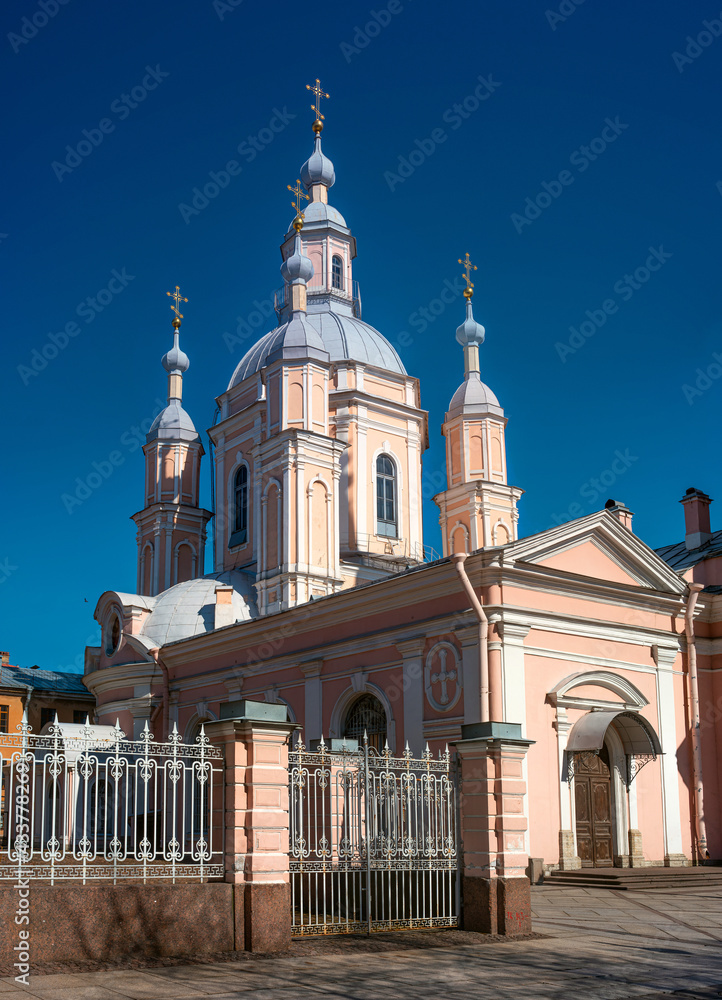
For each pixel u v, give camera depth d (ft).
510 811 45.16
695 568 88.33
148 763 38.37
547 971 35.50
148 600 110.93
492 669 68.44
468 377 123.44
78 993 29.86
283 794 39.83
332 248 134.31
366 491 114.42
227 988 31.22
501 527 115.85
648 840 75.05
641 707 76.23
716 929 46.88
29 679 149.07
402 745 73.92
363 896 43.91
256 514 105.81
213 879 38.88
